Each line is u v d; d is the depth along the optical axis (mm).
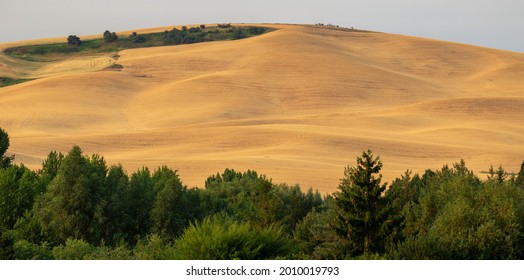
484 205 57281
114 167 89812
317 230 60406
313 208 67312
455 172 83500
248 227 43438
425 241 45000
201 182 134625
